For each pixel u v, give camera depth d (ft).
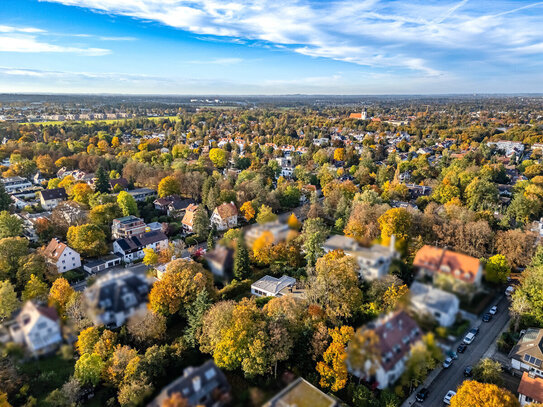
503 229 224.74
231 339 126.82
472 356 151.84
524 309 162.20
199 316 145.07
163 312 153.79
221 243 214.69
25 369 117.70
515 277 181.88
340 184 329.72
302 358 134.21
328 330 134.62
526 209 258.98
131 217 275.80
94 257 229.04
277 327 132.26
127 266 224.12
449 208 242.99
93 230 228.22
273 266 201.67
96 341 130.82
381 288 137.18
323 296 148.25
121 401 118.01
